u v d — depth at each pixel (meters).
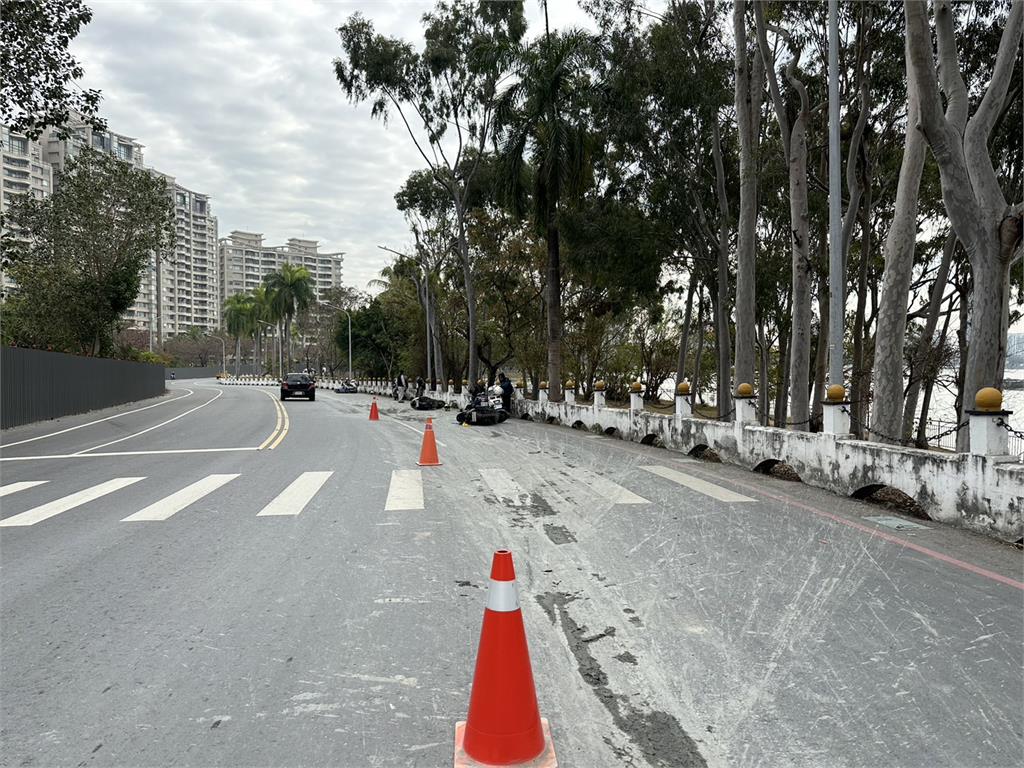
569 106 25.27
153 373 48.47
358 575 5.68
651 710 3.46
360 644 4.29
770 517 7.73
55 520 7.89
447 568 5.87
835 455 9.16
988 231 9.76
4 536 7.13
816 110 21.19
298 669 3.94
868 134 20.53
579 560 6.08
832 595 5.10
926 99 9.46
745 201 18.59
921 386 29.83
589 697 3.60
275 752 3.11
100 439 18.11
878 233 24.69
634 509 8.25
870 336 27.23
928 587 5.25
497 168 28.78
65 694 3.67
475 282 39.56
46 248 35.62
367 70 31.05
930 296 26.44
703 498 8.91
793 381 18.62
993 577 5.47
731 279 24.88
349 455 14.02
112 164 36.69
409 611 4.85
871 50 17.52
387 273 55.97
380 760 3.04
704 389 54.75
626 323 48.19
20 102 16.03
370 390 59.41
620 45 20.95
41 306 35.25
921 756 3.04
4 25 15.06
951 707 3.46
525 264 38.06
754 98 19.30
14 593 5.29
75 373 29.22
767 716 3.39
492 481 10.44
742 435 11.59
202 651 4.20
